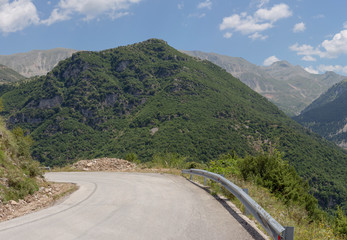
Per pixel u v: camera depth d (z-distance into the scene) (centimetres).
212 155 14975
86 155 18462
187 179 1331
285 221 673
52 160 18662
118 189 1074
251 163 1267
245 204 654
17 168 1084
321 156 15250
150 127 19338
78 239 489
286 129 18138
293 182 1169
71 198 937
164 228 559
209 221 615
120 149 17200
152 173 1616
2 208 767
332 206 11919
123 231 536
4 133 1240
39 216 675
